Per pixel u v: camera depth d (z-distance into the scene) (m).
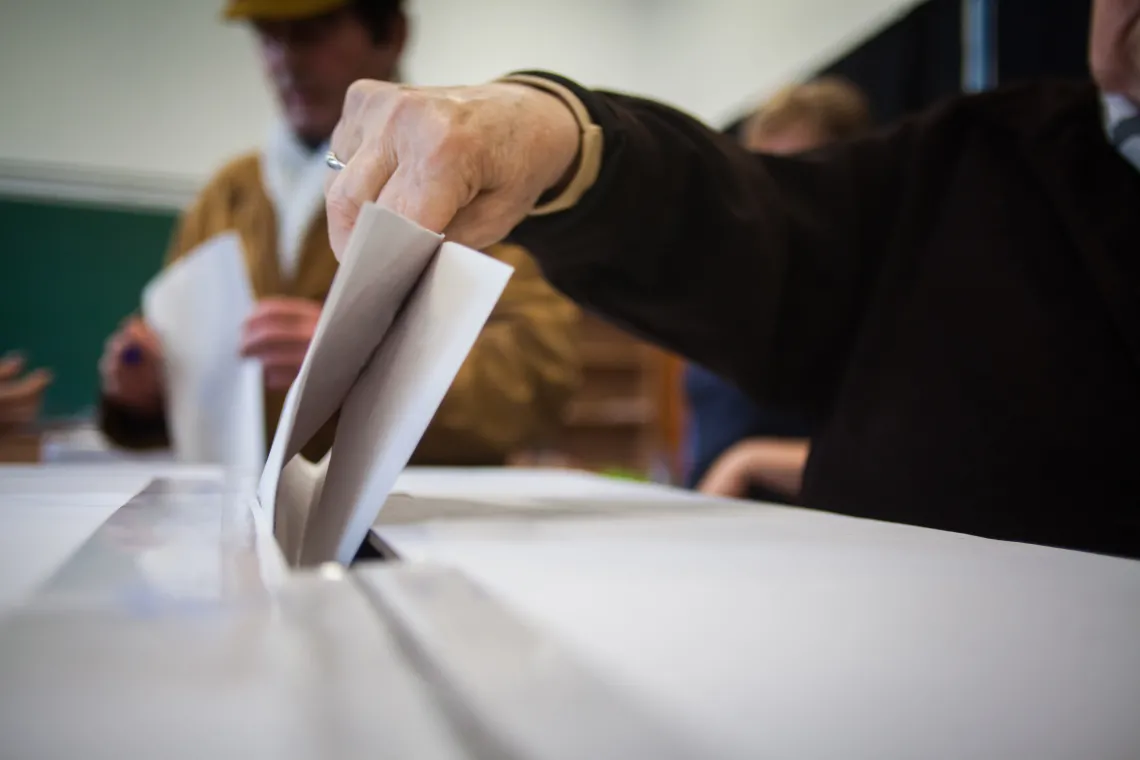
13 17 2.60
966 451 0.44
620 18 3.17
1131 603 0.18
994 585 0.20
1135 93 0.43
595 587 0.19
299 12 0.91
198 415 0.76
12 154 2.60
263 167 1.08
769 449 0.97
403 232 0.25
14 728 0.08
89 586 0.14
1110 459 0.41
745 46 2.72
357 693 0.10
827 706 0.11
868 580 0.20
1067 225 0.46
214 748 0.08
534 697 0.10
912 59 1.93
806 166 0.55
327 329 0.24
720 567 0.22
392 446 0.23
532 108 0.35
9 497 0.32
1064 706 0.12
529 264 0.96
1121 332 0.42
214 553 0.17
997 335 0.45
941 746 0.10
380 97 0.32
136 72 2.71
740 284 0.47
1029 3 1.45
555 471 0.63
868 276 0.54
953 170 0.53
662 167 0.41
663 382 3.31
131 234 2.72
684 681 0.12
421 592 0.14
